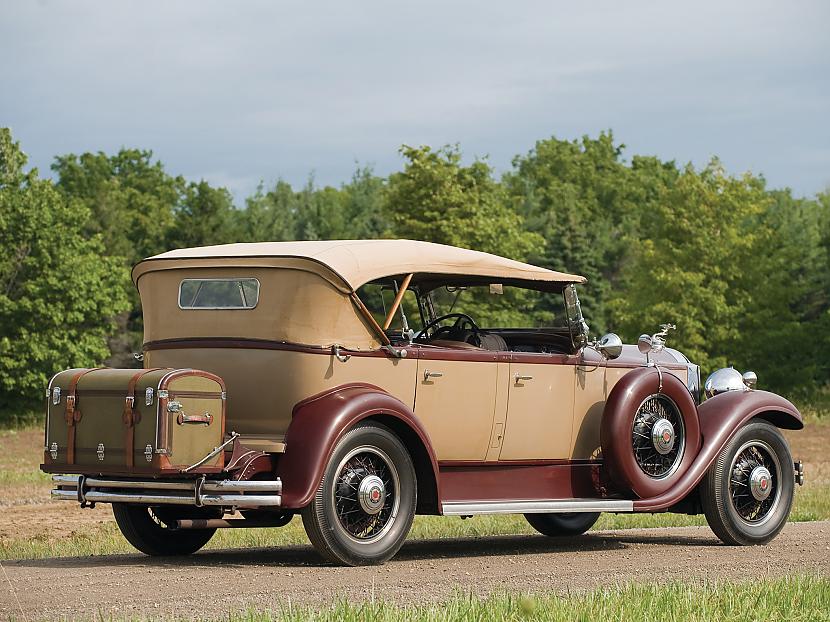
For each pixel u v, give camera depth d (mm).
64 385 9734
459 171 51906
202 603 7887
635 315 53156
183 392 9305
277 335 9922
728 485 12211
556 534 13773
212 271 10328
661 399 12047
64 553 12430
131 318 70188
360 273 10102
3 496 22484
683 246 53594
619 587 8586
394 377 10312
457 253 11086
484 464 11133
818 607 7973
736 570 10086
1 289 52031
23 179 54062
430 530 14594
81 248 53500
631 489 11688
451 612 7195
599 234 93562
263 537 13695
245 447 9680
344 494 9766
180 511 10820
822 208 83000
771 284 53562
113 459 9398
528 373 11320
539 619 7176
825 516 16797
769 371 53188
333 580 9016
